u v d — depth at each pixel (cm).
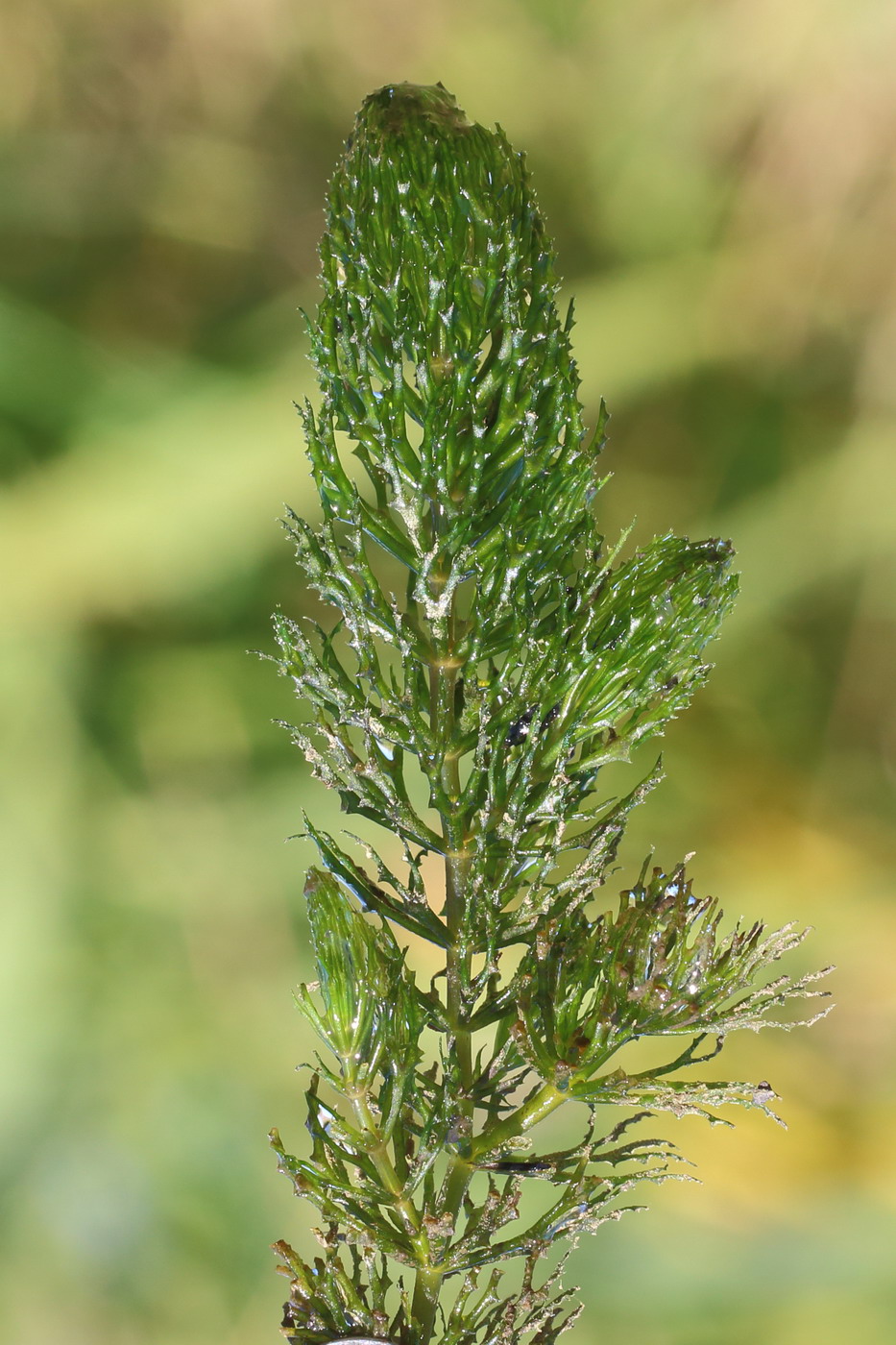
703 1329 57
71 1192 63
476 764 26
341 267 26
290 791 68
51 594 69
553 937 26
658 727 26
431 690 26
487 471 26
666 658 26
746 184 78
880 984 64
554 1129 59
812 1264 58
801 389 78
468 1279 26
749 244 78
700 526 77
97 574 70
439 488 26
